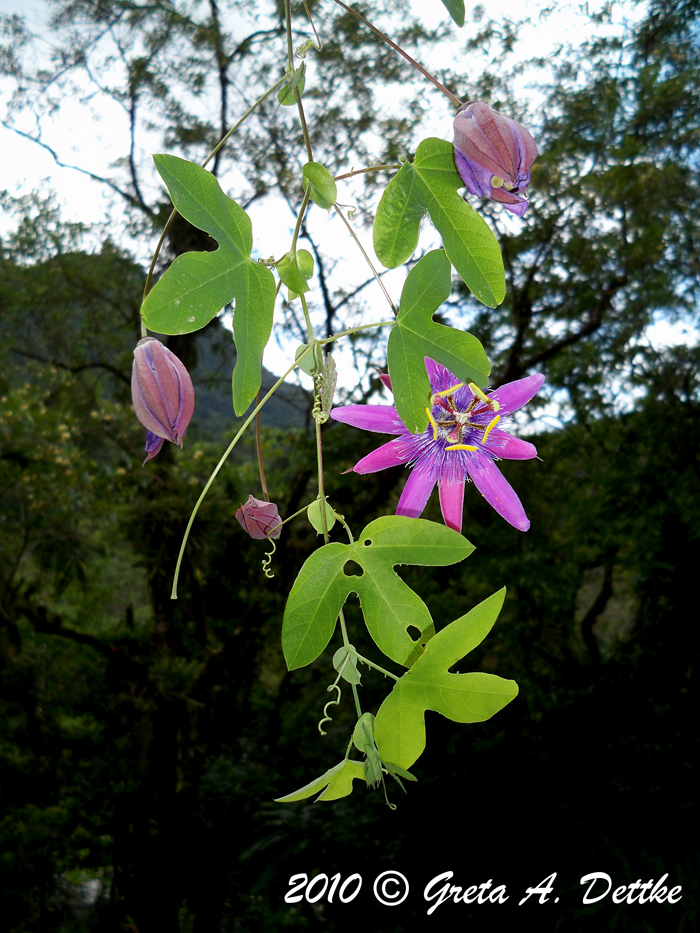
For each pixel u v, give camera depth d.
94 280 8.84
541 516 8.91
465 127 0.85
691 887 4.97
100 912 7.16
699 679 7.18
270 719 8.42
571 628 8.70
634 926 4.77
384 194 0.85
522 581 8.02
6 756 8.07
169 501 8.08
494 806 5.95
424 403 0.87
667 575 8.03
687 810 5.52
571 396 8.64
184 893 6.82
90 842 7.72
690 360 7.87
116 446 8.98
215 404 10.05
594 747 6.50
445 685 0.82
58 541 7.88
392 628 0.83
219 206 0.79
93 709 8.34
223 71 7.95
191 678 8.16
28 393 7.95
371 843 5.95
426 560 0.84
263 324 0.81
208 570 8.52
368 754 0.83
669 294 7.71
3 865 7.32
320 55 7.65
